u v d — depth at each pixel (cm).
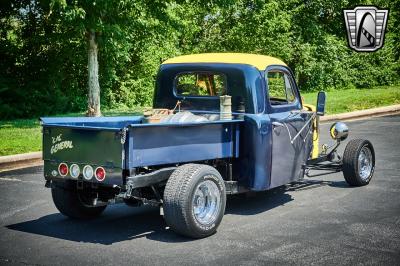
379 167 962
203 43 2589
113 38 1535
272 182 655
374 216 640
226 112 636
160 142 532
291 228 592
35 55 2019
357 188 798
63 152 558
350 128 1523
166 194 539
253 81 658
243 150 638
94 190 620
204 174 548
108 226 616
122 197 524
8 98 1877
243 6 2520
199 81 709
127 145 508
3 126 1531
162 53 2219
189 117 652
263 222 618
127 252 518
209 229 556
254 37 2566
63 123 604
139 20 1559
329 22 3212
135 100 2236
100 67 2061
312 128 764
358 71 3119
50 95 1975
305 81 3042
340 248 522
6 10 1919
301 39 2927
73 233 588
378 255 502
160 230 597
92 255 510
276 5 2520
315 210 671
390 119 1758
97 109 1574
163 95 749
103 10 1393
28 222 634
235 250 519
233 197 749
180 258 498
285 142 677
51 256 508
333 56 3030
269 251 514
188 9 2283
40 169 985
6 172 955
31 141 1204
